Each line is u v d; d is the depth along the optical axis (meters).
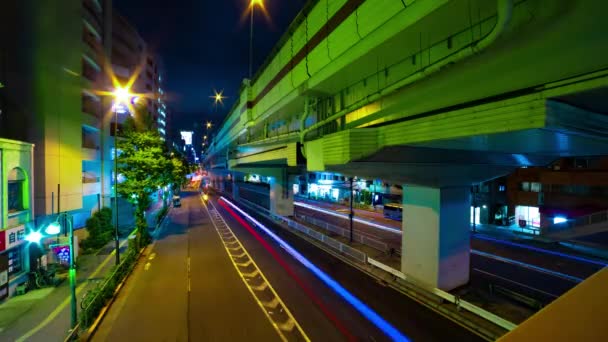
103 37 32.78
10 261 15.17
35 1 22.72
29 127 22.12
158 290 15.74
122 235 28.61
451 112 7.68
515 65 6.47
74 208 25.53
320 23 11.70
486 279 17.12
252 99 26.97
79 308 13.56
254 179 96.06
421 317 12.66
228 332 11.72
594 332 1.94
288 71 15.67
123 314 13.16
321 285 16.33
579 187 26.61
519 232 28.59
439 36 7.71
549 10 5.19
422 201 14.52
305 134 15.55
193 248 24.55
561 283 16.78
